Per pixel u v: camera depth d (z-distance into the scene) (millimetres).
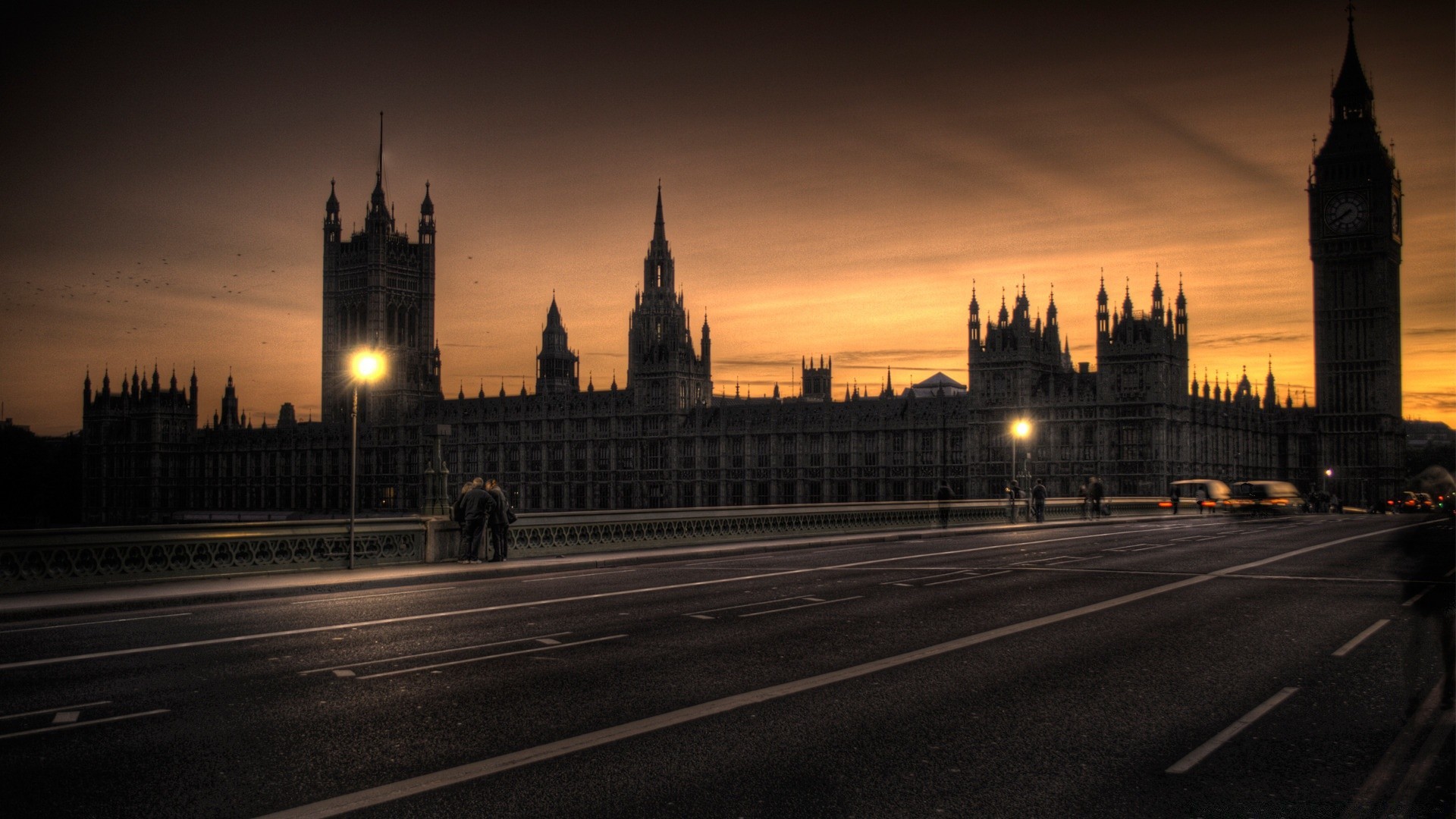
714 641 18953
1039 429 130375
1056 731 12805
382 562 33188
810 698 14477
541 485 174875
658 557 37688
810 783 10859
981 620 21469
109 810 10109
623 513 40531
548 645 18531
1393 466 173000
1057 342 142125
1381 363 172875
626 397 168625
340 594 27125
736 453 156375
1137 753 11938
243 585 27062
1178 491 89500
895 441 142250
